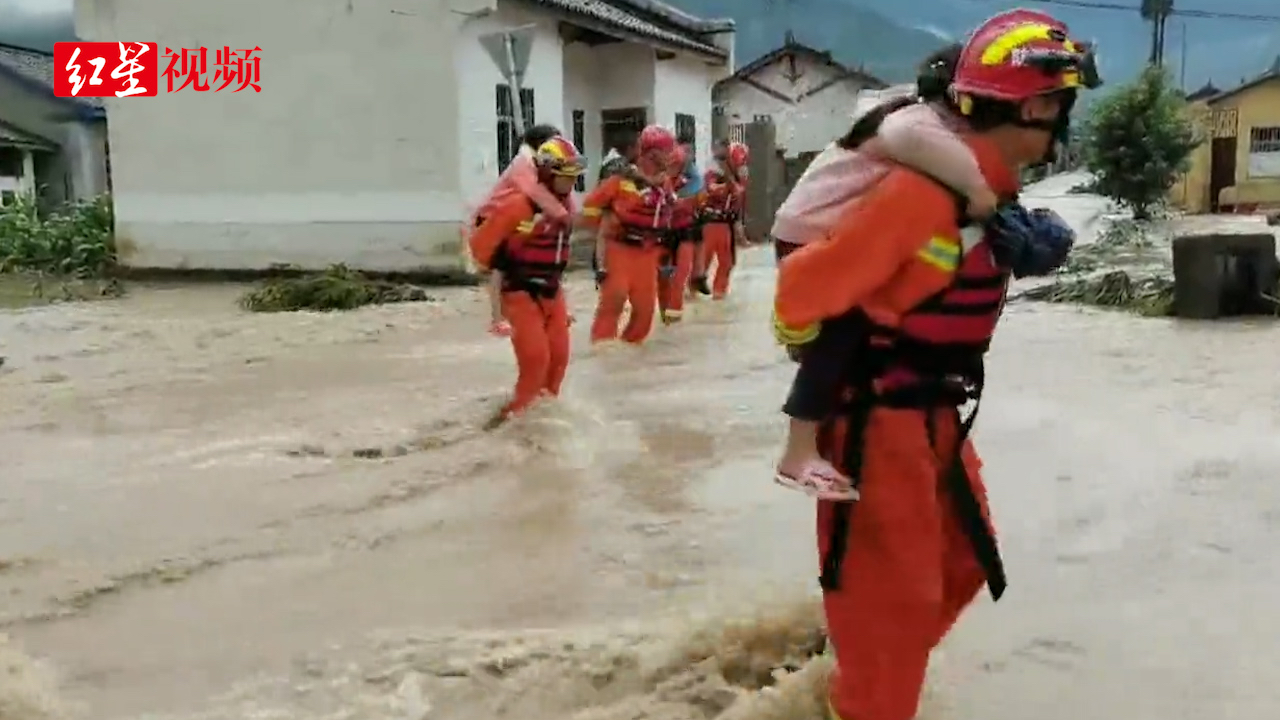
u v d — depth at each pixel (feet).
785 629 13.62
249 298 51.29
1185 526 17.33
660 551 17.06
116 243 68.28
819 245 9.19
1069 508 18.33
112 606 15.43
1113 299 43.21
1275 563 15.74
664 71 86.33
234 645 14.11
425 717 12.12
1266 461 20.68
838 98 142.61
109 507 19.57
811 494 9.48
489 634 14.14
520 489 20.30
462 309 47.88
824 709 11.46
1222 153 122.72
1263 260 38.99
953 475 9.86
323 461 22.35
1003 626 13.79
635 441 23.40
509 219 23.56
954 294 9.34
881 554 9.69
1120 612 14.17
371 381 30.68
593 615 14.67
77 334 41.01
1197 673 12.49
